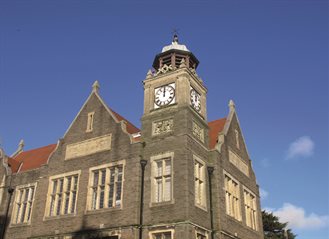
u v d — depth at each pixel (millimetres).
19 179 29922
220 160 25938
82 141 26938
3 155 32219
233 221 25656
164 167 23156
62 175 26625
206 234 22516
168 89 26000
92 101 28125
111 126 25969
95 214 23594
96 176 25250
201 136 25625
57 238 24391
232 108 31531
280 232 47188
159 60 28484
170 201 21703
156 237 21453
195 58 28594
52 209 26078
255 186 31766
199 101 27203
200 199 23438
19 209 28688
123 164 24047
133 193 22656
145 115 25781
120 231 21984
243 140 31859
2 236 28062
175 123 24141
